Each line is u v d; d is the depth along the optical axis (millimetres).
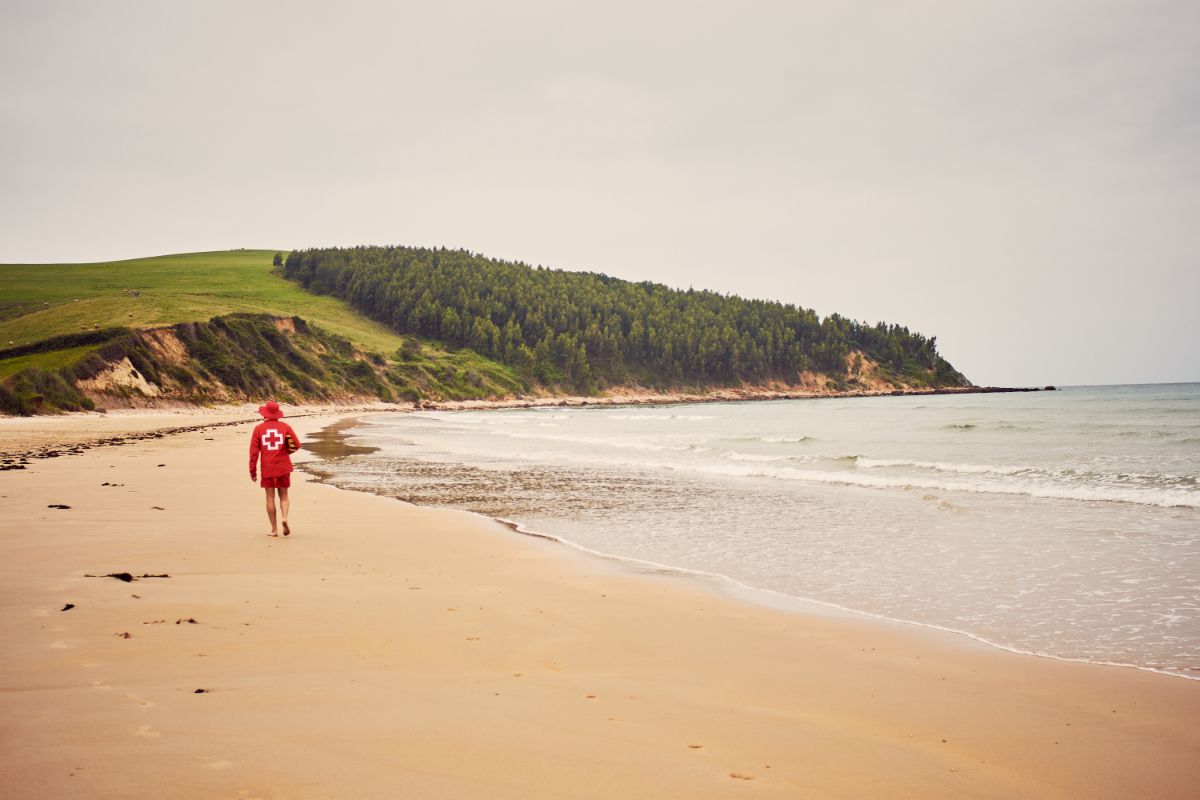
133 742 4223
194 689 5262
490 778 4020
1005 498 18469
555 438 46875
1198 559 11359
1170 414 57781
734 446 38188
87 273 180625
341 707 5047
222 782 3748
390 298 184125
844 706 5645
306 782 3814
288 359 115438
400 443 43062
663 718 5211
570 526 15508
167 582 9016
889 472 25172
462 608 8500
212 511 15797
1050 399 116938
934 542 13219
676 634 7762
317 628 7273
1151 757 4750
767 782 4184
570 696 5609
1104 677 6480
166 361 92000
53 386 72375
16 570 9383
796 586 10227
